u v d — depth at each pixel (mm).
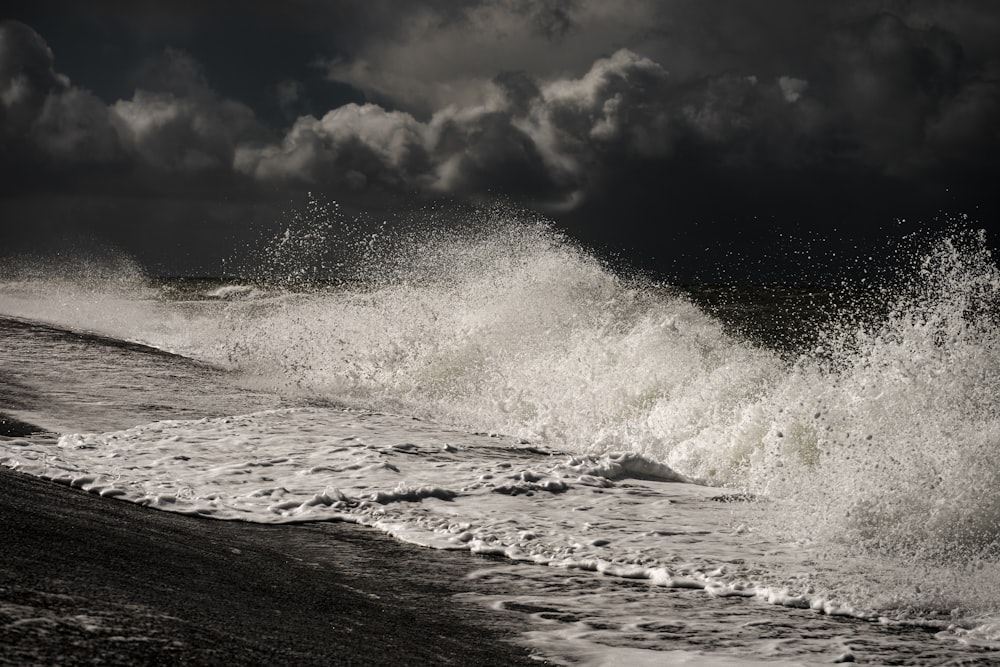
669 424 11594
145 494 6621
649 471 9094
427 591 5031
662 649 4238
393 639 3801
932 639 4652
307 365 14695
